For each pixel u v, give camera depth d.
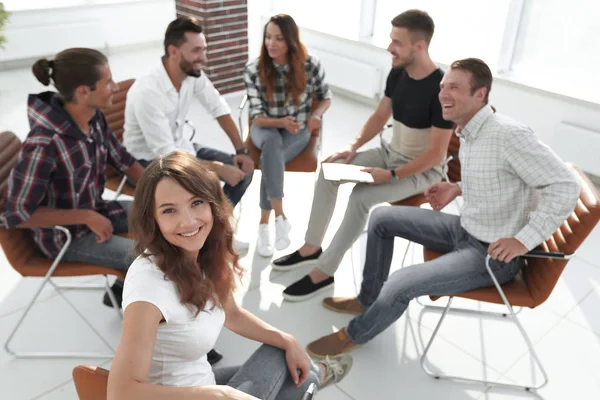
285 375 1.58
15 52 6.41
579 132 3.87
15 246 2.08
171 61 2.74
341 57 5.47
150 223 1.26
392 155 2.85
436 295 2.09
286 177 3.97
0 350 2.35
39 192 1.96
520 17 4.19
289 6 5.91
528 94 4.16
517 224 2.07
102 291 2.75
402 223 2.36
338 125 4.98
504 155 1.98
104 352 2.35
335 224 3.41
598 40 3.81
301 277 2.89
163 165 1.23
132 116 2.79
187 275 1.28
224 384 1.57
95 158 2.17
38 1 6.50
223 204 1.35
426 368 2.32
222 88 5.52
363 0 5.14
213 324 1.39
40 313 2.58
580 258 3.12
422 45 2.52
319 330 2.52
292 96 3.14
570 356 2.40
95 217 2.05
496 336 2.52
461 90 2.03
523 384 2.25
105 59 2.04
